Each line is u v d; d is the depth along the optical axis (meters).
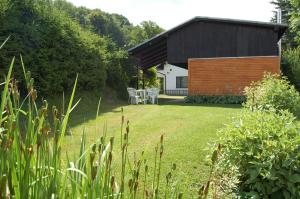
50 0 13.39
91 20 44.66
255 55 18.00
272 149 3.87
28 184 1.29
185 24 18.67
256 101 7.33
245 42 18.12
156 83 26.39
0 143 1.26
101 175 1.50
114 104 15.77
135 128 8.42
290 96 8.00
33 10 11.46
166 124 9.10
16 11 10.50
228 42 18.34
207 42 18.66
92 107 13.44
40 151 1.38
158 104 16.69
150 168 4.78
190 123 9.17
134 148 6.16
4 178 1.04
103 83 15.82
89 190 1.42
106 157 1.53
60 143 1.44
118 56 17.98
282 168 3.78
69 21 13.27
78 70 13.41
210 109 13.02
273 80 8.73
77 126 8.49
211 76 18.55
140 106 14.87
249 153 3.90
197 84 18.75
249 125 4.31
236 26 18.20
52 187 1.38
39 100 11.13
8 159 1.25
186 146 6.25
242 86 18.05
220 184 2.82
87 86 14.42
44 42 11.26
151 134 7.61
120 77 17.84
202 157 5.50
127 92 18.17
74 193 1.46
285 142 3.88
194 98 18.14
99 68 15.40
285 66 20.28
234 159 3.98
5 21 9.70
